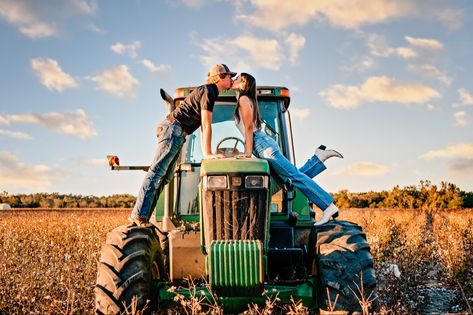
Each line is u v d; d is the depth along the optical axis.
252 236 3.98
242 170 4.02
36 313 5.40
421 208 45.19
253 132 4.75
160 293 4.29
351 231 4.32
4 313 5.58
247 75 4.69
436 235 14.52
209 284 3.95
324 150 5.33
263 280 3.91
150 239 4.39
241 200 4.00
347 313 3.82
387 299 6.04
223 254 3.88
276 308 4.62
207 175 4.04
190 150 5.59
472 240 10.05
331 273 3.97
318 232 4.39
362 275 3.94
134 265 4.03
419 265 8.48
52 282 6.47
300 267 4.50
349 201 55.56
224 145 5.55
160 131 4.71
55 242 12.54
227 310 4.21
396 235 14.86
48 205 82.25
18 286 6.31
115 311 3.81
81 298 5.85
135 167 5.30
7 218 28.02
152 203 4.66
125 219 25.16
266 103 5.81
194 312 3.91
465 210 41.88
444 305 6.39
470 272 7.36
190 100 4.70
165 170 4.68
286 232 4.74
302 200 5.12
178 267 4.42
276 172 4.62
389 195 51.78
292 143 5.80
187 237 4.48
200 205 4.18
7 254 9.62
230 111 5.65
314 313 4.25
